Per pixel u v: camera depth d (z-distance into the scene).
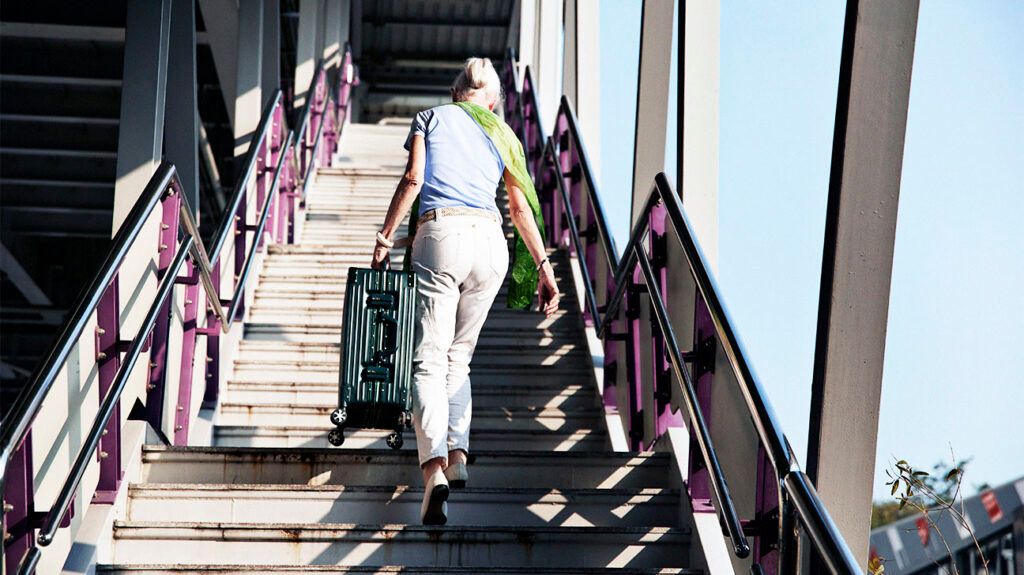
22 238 16.81
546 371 5.91
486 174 3.74
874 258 2.99
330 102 11.93
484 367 5.88
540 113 9.70
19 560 2.93
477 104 3.88
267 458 3.90
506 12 18.31
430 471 3.51
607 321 4.98
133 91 6.02
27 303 18.19
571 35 8.88
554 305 3.84
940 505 3.43
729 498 3.06
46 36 11.98
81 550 3.24
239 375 5.85
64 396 3.27
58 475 3.24
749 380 2.95
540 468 4.04
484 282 3.67
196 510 3.66
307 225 9.09
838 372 3.04
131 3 6.11
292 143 8.27
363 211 9.54
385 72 20.09
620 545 3.60
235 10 10.80
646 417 4.57
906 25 2.92
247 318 6.59
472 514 3.77
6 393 22.45
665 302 4.56
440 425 3.54
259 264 7.15
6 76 12.47
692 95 4.83
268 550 3.46
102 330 3.61
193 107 8.08
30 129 14.10
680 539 3.62
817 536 2.36
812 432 3.08
